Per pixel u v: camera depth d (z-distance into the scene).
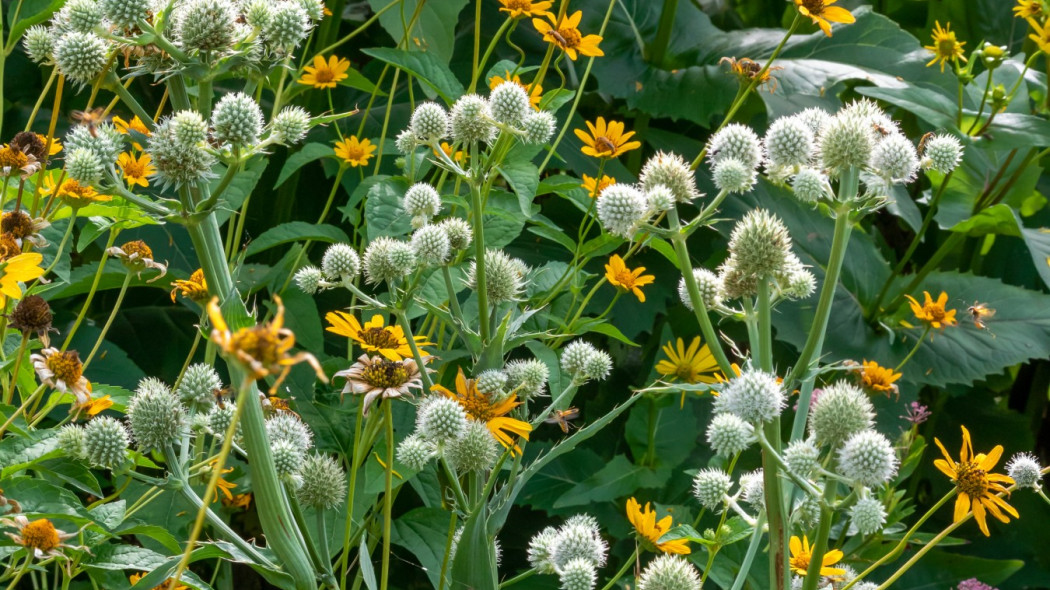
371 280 1.19
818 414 1.13
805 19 1.96
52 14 1.25
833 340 1.58
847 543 1.35
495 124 1.20
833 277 1.14
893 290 1.69
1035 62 2.00
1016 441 1.74
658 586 1.18
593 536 1.21
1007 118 1.61
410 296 1.19
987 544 1.62
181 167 1.09
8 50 1.27
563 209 1.68
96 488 1.15
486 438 1.15
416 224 1.24
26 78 1.64
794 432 1.15
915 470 1.66
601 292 1.57
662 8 1.86
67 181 1.22
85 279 1.35
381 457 1.20
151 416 1.10
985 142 1.58
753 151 1.17
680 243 1.15
